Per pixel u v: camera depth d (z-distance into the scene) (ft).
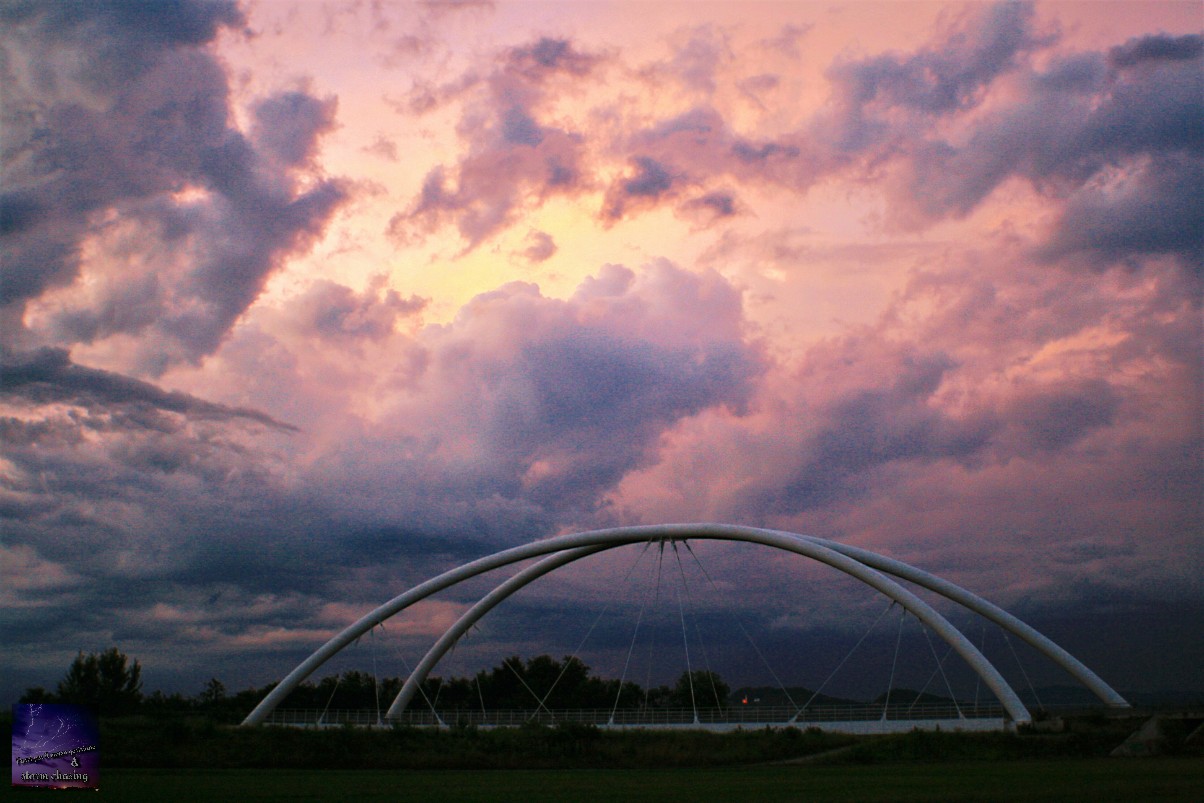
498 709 369.91
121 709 292.61
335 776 139.54
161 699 308.19
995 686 202.59
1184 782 102.32
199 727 195.42
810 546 227.61
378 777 136.56
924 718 211.20
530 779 130.21
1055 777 113.80
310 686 374.63
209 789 110.22
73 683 295.48
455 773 149.28
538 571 251.19
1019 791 92.53
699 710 233.35
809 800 87.20
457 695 380.99
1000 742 176.24
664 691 356.59
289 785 117.60
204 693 346.13
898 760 169.27
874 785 106.52
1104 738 173.78
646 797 94.68
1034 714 196.44
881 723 209.67
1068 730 183.62
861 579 223.10
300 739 189.16
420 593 258.57
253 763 173.06
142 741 182.39
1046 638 226.17
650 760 179.32
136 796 99.81
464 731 204.33
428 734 200.85
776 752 184.24
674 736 197.57
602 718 246.47
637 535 241.96
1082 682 219.82
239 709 343.46
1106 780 106.52
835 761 171.73
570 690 375.25
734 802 86.22
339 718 265.75
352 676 381.60
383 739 193.57
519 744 190.60
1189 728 172.76
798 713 221.25
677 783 116.98
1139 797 84.02
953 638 209.56
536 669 384.88
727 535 236.63
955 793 91.66
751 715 225.15
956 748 173.58
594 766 173.17
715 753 184.24
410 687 259.19
